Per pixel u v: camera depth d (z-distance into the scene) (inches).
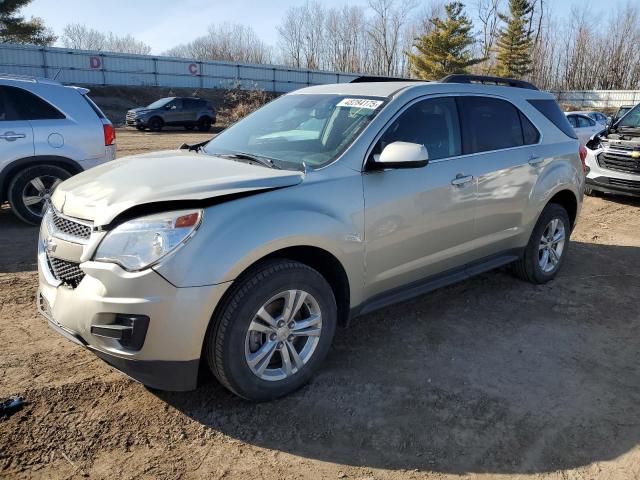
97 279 105.7
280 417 118.2
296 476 101.3
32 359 137.6
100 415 116.4
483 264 176.7
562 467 105.9
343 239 127.0
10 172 256.4
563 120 205.9
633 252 254.1
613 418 121.6
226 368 112.7
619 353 152.5
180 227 105.4
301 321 125.1
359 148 134.7
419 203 144.3
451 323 168.1
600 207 356.8
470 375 137.8
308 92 171.5
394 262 142.7
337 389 129.3
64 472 99.7
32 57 1427.2
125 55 1553.9
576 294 195.9
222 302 110.7
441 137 155.8
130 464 102.7
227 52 2883.9
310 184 124.1
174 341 105.7
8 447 104.9
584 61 2800.2
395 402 125.0
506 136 177.9
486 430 116.0
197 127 1100.5
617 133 375.6
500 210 172.1
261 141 152.4
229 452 107.1
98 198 115.1
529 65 2709.2
